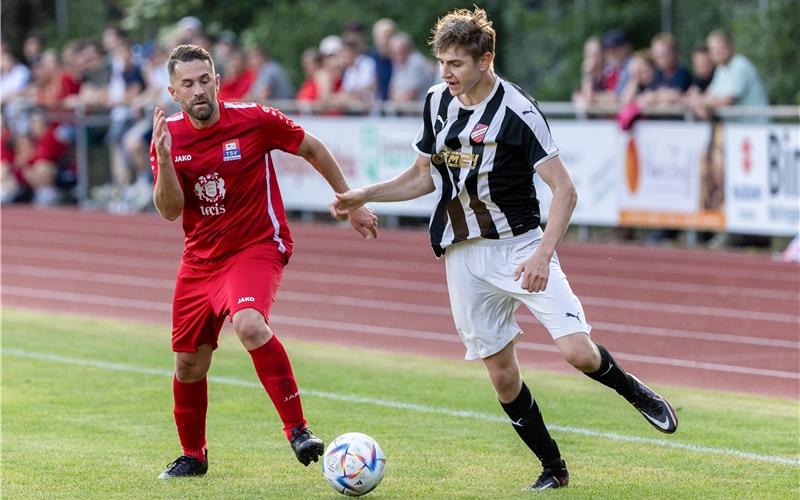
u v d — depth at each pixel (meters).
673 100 42.53
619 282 37.09
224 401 21.77
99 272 40.97
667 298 34.34
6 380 23.58
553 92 67.62
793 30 53.00
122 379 23.70
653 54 45.34
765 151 40.22
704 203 42.00
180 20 74.12
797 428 19.78
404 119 48.22
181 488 15.97
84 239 49.22
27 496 15.64
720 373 24.94
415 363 25.81
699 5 67.44
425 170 16.39
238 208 16.03
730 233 42.28
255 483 16.28
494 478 16.59
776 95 52.88
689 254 41.84
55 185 61.31
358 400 21.88
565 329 15.26
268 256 16.11
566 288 15.45
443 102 15.69
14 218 56.03
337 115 50.75
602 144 44.41
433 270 39.97
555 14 73.25
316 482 16.34
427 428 19.70
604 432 19.53
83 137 60.25
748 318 31.31
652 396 15.91
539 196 42.81
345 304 34.03
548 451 16.08
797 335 29.05
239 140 16.00
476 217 15.66
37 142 61.22
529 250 15.59
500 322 15.98
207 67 15.70
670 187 42.78
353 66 51.09
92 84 61.03
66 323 31.19
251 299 15.62
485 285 15.82
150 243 47.81
